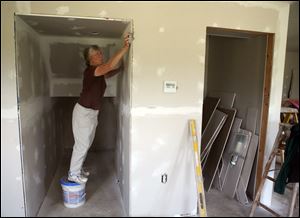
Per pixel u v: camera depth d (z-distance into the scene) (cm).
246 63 328
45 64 336
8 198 236
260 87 301
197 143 256
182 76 250
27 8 213
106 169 404
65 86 366
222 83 386
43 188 308
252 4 259
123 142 296
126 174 273
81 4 220
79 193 288
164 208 267
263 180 265
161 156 257
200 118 261
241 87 339
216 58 402
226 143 341
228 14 253
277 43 276
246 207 293
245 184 301
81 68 360
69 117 480
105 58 349
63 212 277
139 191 257
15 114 225
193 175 267
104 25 252
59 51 337
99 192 325
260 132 298
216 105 351
